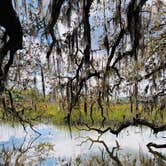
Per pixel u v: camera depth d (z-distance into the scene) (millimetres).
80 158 17328
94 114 27203
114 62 13422
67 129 30859
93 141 22938
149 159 16922
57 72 12781
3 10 8984
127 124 21109
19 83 18391
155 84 16734
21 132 28641
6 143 22781
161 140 23578
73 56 11766
